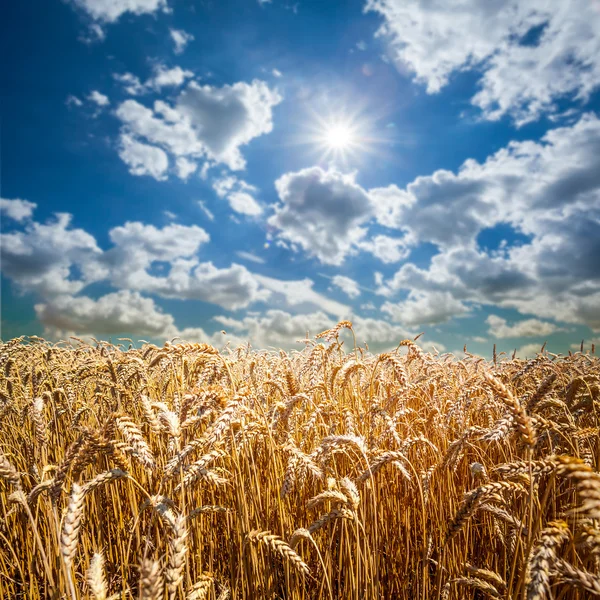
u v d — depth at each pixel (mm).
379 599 3199
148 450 2277
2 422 5094
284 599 3336
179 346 3920
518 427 1933
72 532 1783
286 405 3566
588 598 2270
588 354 5902
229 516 3492
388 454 2939
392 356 3900
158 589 1532
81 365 5469
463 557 3424
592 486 1352
